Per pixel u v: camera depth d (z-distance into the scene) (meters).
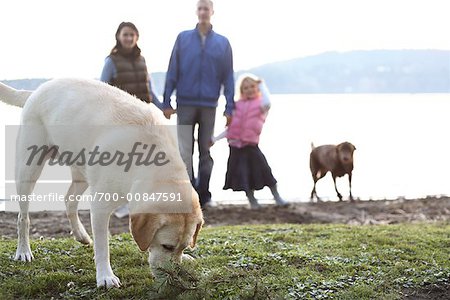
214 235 8.50
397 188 14.93
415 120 31.34
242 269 6.34
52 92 6.53
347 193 14.48
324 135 24.66
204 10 11.12
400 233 8.85
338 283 6.18
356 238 8.44
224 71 11.52
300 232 8.91
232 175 12.47
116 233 9.62
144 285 6.04
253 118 12.27
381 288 6.15
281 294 5.74
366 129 27.05
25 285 6.02
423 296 6.08
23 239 6.89
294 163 18.23
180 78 11.36
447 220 10.91
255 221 11.24
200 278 5.88
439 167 17.84
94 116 6.12
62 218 10.62
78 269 6.60
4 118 17.33
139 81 9.95
